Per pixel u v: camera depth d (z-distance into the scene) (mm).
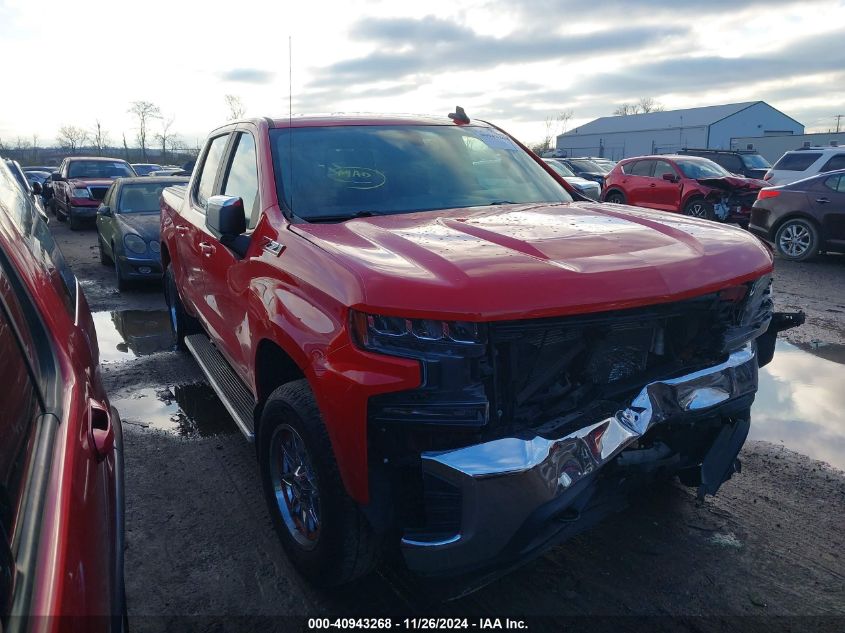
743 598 2918
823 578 3037
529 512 2328
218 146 4816
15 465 1678
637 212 3574
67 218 18109
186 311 5805
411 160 3930
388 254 2670
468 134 4383
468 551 2344
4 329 1956
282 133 3883
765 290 3070
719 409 2836
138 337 7219
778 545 3281
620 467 2598
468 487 2293
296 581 3102
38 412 1943
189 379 5793
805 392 5309
